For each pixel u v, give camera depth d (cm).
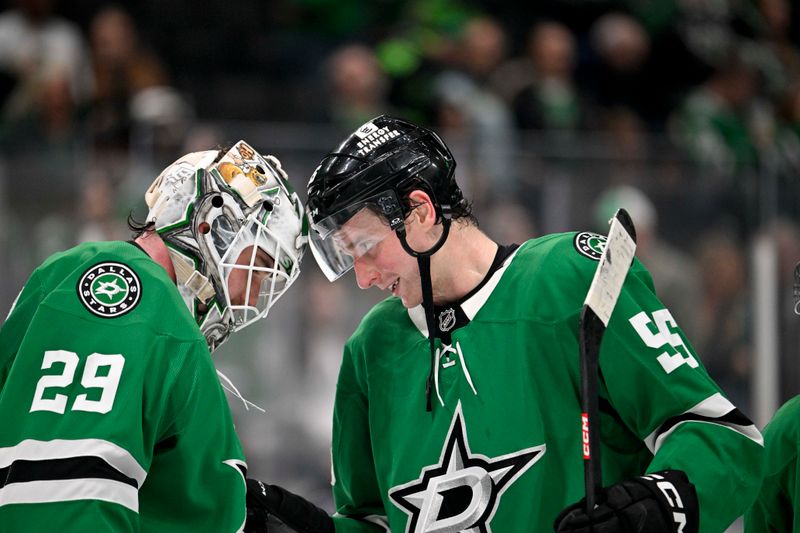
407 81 1844
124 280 608
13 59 1770
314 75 2092
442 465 666
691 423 626
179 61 2095
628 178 1423
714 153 1472
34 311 621
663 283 1430
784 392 1444
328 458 1352
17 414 582
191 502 609
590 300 569
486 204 1390
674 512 583
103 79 1766
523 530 647
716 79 1933
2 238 1340
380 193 648
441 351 676
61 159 1348
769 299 1444
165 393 590
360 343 723
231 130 1370
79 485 558
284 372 1345
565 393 647
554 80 1819
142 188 1357
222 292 655
